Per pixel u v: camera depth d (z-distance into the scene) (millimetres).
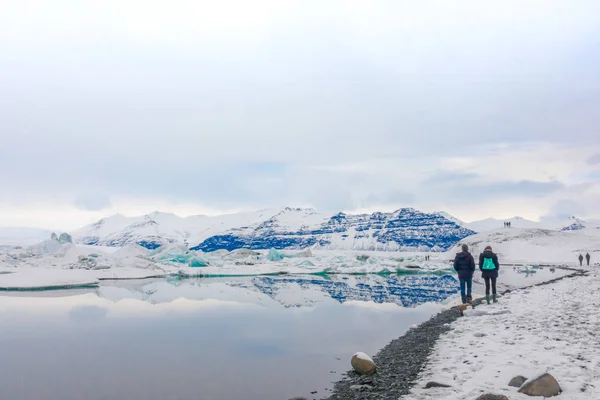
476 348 9930
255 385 8977
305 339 13719
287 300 25688
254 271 55375
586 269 46125
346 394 8070
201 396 8312
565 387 6598
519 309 15148
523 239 90250
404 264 67875
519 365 7973
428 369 8734
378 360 10625
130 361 11055
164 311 20516
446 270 66250
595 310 14008
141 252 61750
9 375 9789
